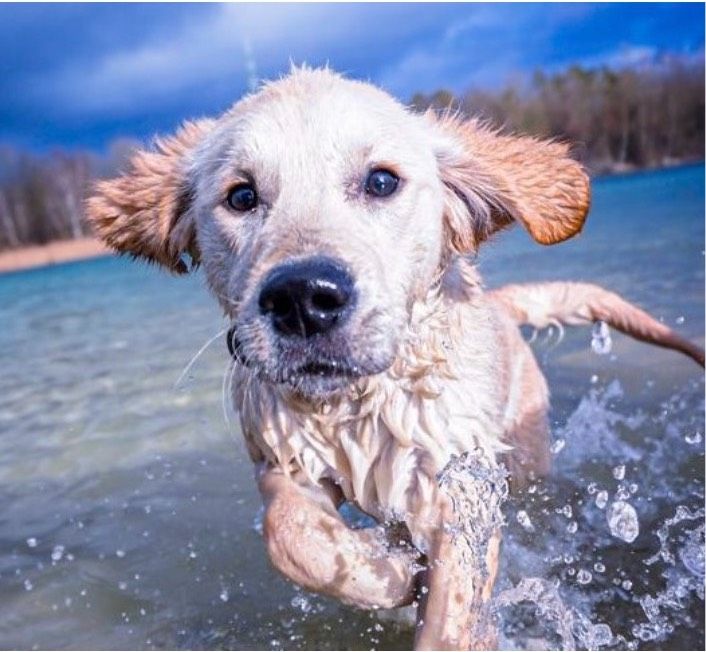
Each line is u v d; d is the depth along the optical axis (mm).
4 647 335
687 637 306
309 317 263
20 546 417
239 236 305
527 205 351
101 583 378
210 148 336
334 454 327
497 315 393
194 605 358
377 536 304
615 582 342
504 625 322
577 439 462
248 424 338
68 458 528
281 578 375
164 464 503
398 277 299
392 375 315
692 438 453
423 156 324
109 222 373
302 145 296
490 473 319
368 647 323
